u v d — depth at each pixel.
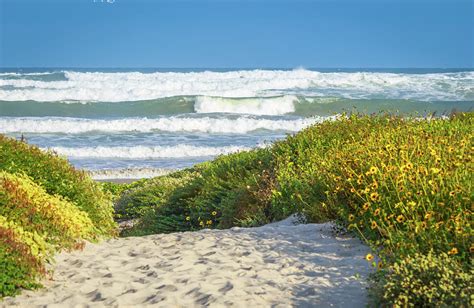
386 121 15.21
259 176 14.33
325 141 14.60
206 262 8.58
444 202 8.22
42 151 13.22
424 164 9.49
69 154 33.66
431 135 11.42
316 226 10.05
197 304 6.79
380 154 10.09
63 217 10.30
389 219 8.54
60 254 9.34
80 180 12.70
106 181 26.58
